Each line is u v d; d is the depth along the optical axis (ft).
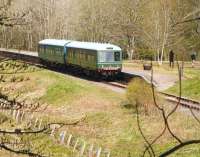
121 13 323.78
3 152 92.38
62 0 391.24
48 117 134.92
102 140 114.01
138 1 313.32
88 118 131.85
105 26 336.90
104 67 188.85
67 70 221.05
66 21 379.76
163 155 14.14
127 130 116.16
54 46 227.81
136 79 131.44
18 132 33.55
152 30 285.43
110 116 128.88
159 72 203.72
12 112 127.13
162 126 113.60
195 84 158.30
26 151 32.68
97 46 190.49
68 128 123.13
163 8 271.28
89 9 352.49
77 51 205.36
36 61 257.96
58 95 161.07
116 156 102.89
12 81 46.85
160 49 279.49
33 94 165.48
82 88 167.02
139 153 101.40
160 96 128.06
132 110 129.18
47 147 105.19
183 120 115.34
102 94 156.46
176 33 243.19
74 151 108.78
